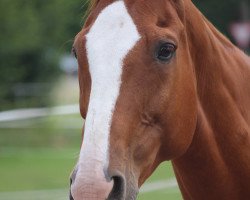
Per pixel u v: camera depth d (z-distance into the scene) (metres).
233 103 6.43
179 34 5.79
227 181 6.45
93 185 4.96
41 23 33.12
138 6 5.61
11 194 15.40
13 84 31.11
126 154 5.36
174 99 5.68
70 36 37.34
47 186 16.89
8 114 22.19
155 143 5.66
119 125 5.27
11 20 31.36
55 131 25.41
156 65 5.49
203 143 6.27
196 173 6.42
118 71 5.33
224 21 33.62
